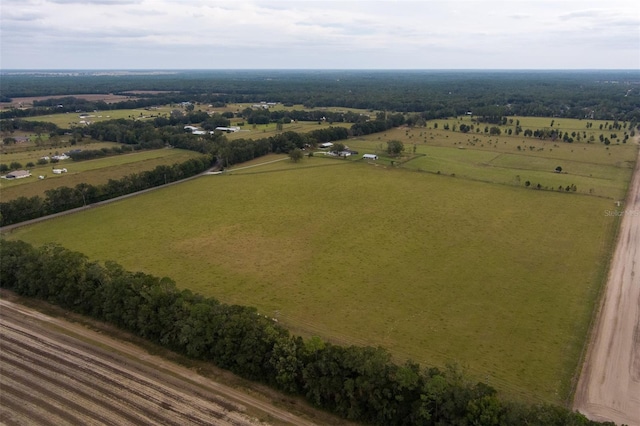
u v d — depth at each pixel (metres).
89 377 57.25
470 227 112.50
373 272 88.56
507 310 74.56
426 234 108.25
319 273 88.25
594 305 75.88
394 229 111.88
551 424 42.91
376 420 50.34
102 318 70.69
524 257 94.75
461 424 45.50
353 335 67.56
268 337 56.75
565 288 81.69
